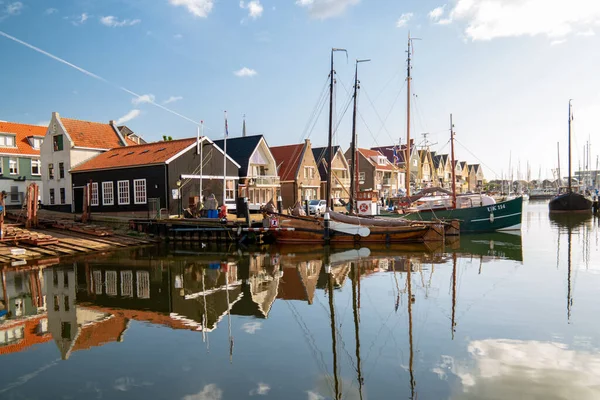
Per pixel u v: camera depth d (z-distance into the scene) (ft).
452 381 22.85
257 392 22.13
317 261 64.13
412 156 246.47
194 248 81.66
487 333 30.42
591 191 270.46
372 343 28.94
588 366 24.53
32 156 148.15
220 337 30.71
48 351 28.40
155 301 41.70
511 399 20.85
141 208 104.88
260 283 49.26
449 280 48.47
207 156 112.68
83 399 21.57
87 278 53.31
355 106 104.94
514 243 82.02
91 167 115.85
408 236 84.69
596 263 58.29
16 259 67.00
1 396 22.02
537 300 39.22
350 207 104.27
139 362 26.27
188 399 21.40
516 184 415.85
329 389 22.26
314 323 33.65
